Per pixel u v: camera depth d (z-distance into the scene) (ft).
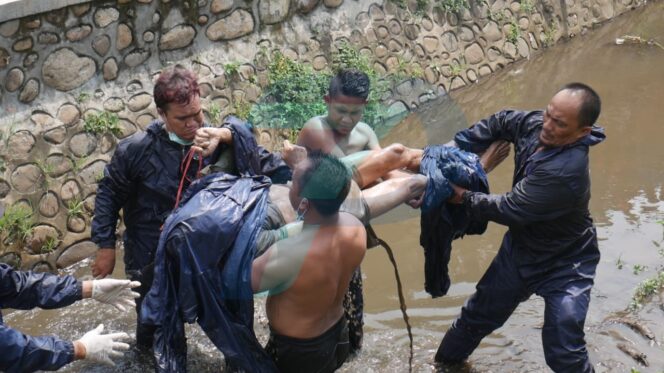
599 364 15.15
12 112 19.33
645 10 39.55
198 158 13.76
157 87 13.16
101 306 17.87
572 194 12.12
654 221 20.49
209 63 23.12
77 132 20.24
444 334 16.55
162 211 14.15
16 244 18.92
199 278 11.27
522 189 12.28
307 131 10.23
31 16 19.39
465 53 31.37
